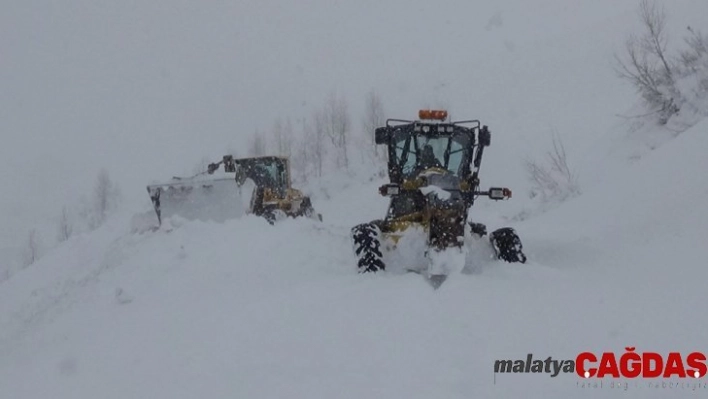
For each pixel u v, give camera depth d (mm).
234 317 4961
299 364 3744
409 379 3395
